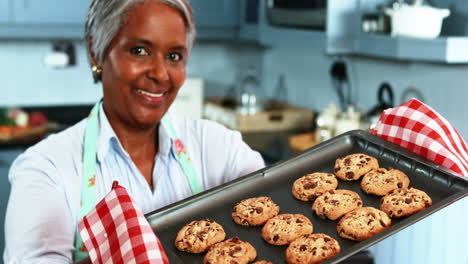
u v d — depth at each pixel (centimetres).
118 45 84
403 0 207
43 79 314
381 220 75
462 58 164
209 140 106
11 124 275
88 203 91
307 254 70
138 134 96
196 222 79
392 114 94
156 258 65
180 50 87
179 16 85
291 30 238
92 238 69
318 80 296
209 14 304
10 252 81
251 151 109
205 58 348
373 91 253
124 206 68
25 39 305
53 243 82
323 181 87
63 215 87
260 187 90
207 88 353
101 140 94
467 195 70
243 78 356
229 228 81
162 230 81
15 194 86
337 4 210
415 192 79
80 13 283
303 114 298
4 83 307
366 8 214
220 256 71
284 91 333
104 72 89
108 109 94
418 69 223
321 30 218
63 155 92
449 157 85
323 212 81
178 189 100
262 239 78
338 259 62
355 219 75
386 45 189
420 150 89
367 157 91
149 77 85
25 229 82
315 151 95
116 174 95
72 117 313
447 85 209
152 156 99
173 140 100
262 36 266
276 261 73
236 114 292
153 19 82
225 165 105
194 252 76
